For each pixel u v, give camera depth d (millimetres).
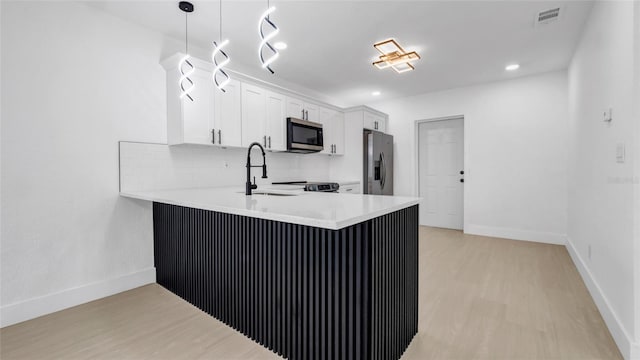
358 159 4609
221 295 1966
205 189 2934
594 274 2352
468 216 4629
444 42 3016
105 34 2434
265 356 1607
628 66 1587
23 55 2033
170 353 1656
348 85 4477
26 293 2062
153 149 2729
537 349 1668
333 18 2549
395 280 1583
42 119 2119
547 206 4031
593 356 1599
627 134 1606
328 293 1370
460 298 2332
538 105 4051
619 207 1742
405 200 1783
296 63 3582
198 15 2488
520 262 3203
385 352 1458
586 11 2447
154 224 2738
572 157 3432
